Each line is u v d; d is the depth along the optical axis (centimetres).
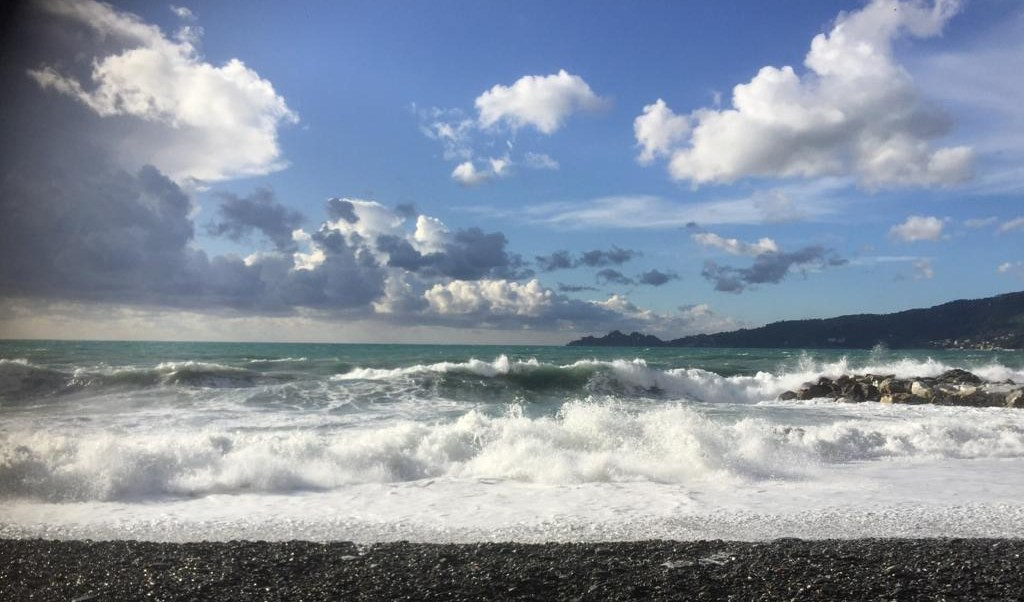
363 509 798
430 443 1077
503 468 998
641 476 986
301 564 589
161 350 5994
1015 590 534
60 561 591
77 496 830
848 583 545
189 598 508
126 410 1598
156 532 700
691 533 714
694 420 1248
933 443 1252
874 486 946
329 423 1442
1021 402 2088
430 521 750
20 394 1803
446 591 525
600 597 515
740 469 1030
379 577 556
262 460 952
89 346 6681
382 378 2195
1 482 830
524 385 2330
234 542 657
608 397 2175
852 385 2434
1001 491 919
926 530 732
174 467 913
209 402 1738
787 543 669
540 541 680
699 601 509
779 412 1898
